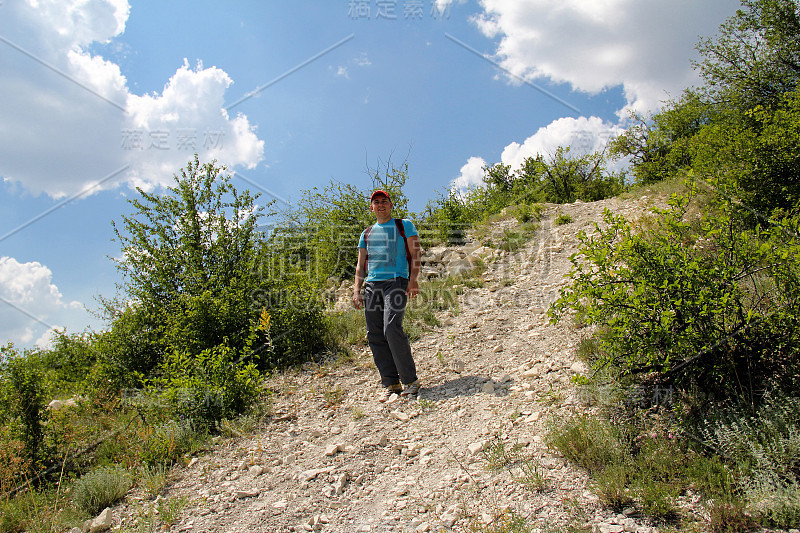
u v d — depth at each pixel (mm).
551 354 4777
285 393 5102
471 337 5953
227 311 6020
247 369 4875
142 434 4312
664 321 2977
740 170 5973
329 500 3133
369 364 5645
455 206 13523
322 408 4660
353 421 4281
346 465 3535
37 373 4770
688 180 3582
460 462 3336
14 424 4422
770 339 3035
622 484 2639
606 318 3410
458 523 2676
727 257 3227
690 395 3174
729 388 3055
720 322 3105
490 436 3580
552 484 2844
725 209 3383
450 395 4480
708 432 2857
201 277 6727
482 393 4383
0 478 3748
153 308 6711
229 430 4258
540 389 4121
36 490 3848
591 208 12930
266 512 3053
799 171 5434
